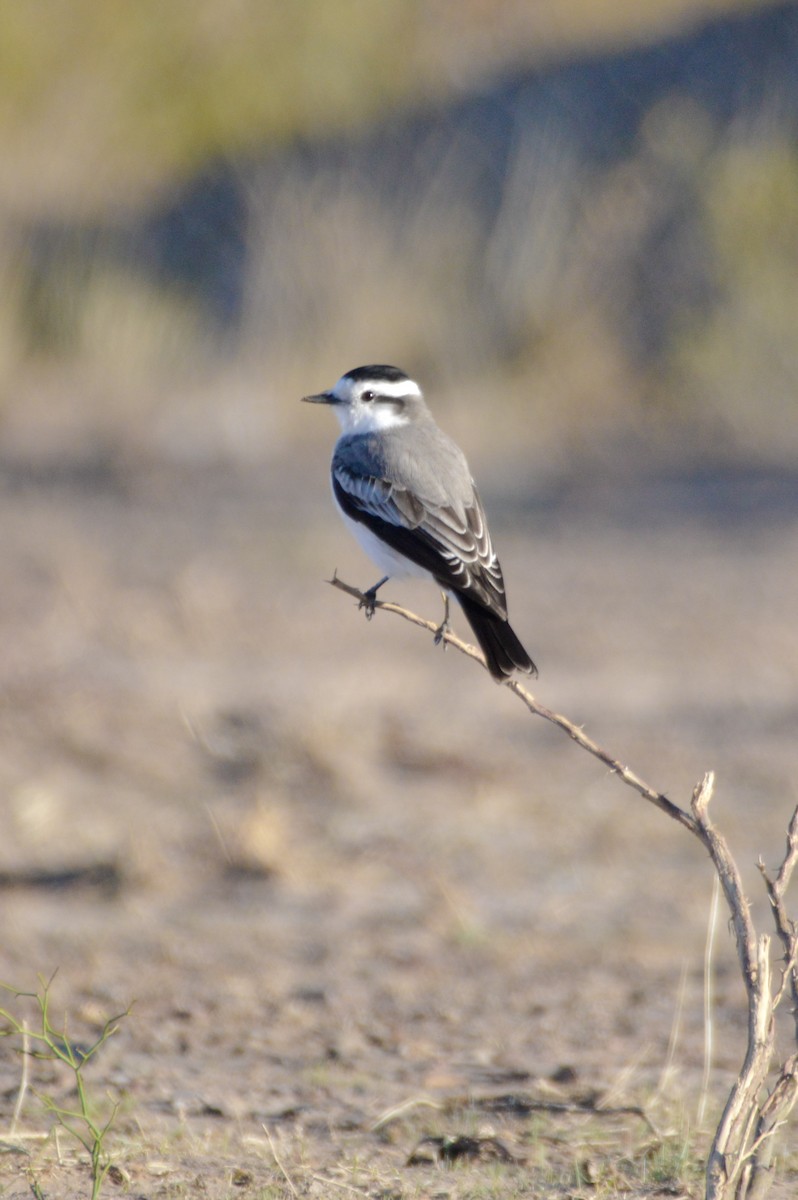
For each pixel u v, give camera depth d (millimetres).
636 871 10344
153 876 10078
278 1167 6043
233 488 22625
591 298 26859
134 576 18062
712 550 19422
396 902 9867
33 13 33938
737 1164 4957
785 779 11906
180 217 29688
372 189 28938
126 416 24844
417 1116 6645
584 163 29094
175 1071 7180
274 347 26406
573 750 12719
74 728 12859
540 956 8930
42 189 30797
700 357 25453
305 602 17344
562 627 16203
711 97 29922
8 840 10750
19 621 16078
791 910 9586
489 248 27500
